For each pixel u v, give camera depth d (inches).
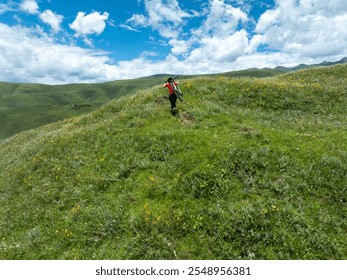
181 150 560.1
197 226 395.9
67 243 417.7
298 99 864.3
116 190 502.6
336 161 481.4
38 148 811.4
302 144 540.7
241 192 441.4
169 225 402.6
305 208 409.1
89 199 496.1
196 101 795.4
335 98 873.5
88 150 655.1
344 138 559.2
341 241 363.3
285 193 432.8
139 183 502.9
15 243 438.6
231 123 650.8
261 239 371.2
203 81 986.1
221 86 938.7
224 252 359.9
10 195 590.9
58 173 596.1
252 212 403.5
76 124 949.8
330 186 441.4
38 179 608.7
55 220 466.6
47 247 419.8
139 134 650.8
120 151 613.6
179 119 691.4
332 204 415.5
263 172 479.5
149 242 386.3
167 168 519.5
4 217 514.3
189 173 486.6
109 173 553.9
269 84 946.1
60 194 526.6
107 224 426.0
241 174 472.7
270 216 399.5
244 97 873.5
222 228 387.9
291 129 625.0
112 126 733.9
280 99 861.8
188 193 453.4
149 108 772.0
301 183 447.2
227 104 835.4
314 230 377.4
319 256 350.3
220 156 513.3
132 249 382.3
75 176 566.6
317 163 489.4
